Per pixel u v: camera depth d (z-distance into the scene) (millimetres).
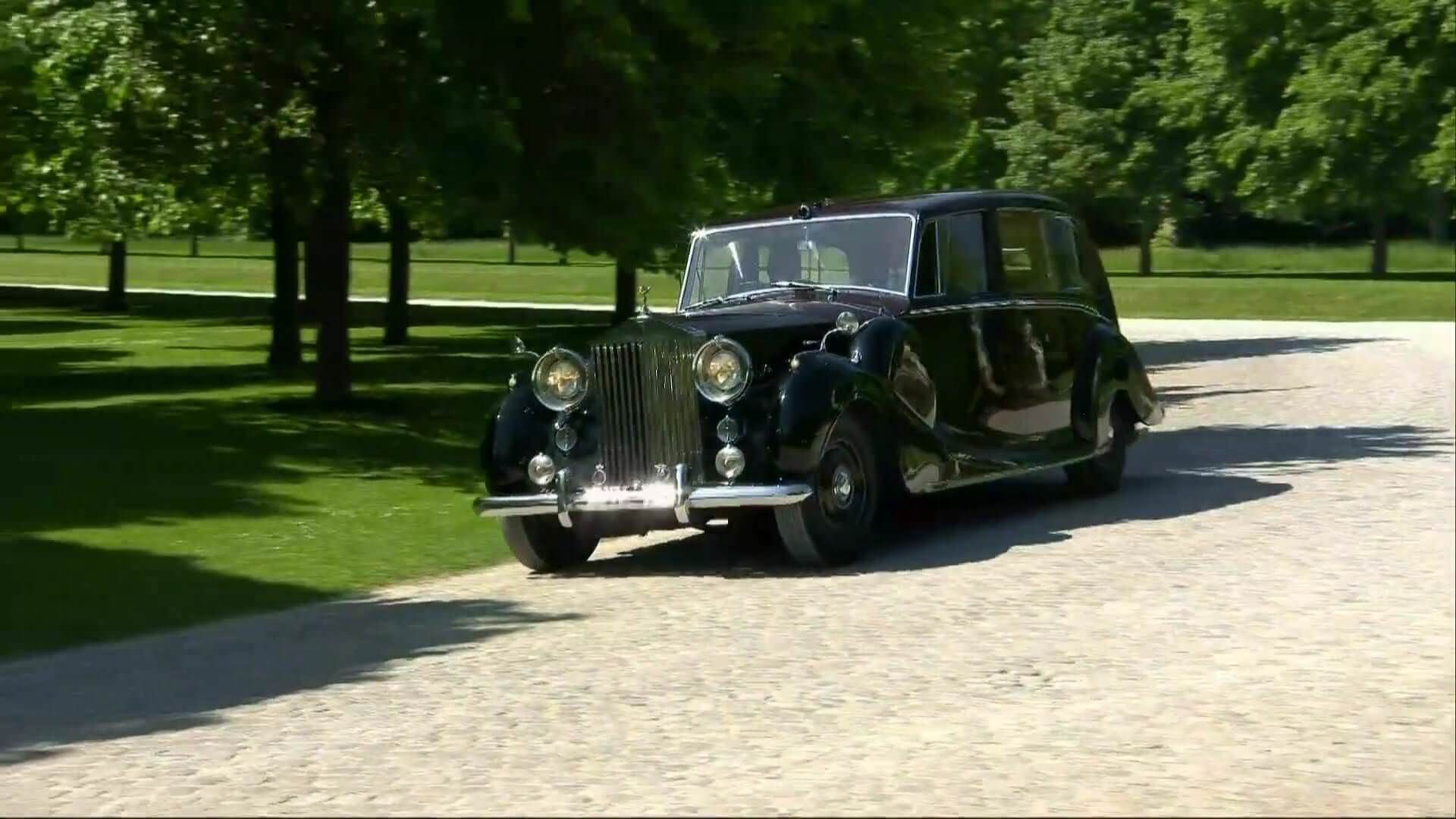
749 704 10125
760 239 16969
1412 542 15117
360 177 27578
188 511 18953
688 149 26641
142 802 8500
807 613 12922
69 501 19547
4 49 23969
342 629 13141
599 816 8023
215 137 26375
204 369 37906
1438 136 63875
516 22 25500
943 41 33750
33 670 11992
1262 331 53188
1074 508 17891
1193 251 92000
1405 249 90250
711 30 25953
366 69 25094
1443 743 8977
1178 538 15648
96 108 26031
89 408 29234
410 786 8633
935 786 8383
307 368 37750
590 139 26281
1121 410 18859
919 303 16047
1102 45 76625
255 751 9477
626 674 11062
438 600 14234
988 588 13570
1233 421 26734
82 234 28656
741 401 14562
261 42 25094
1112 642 11523
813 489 14445
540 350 42906
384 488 20859
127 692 11172
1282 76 72438
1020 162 77438
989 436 16625
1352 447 22609
